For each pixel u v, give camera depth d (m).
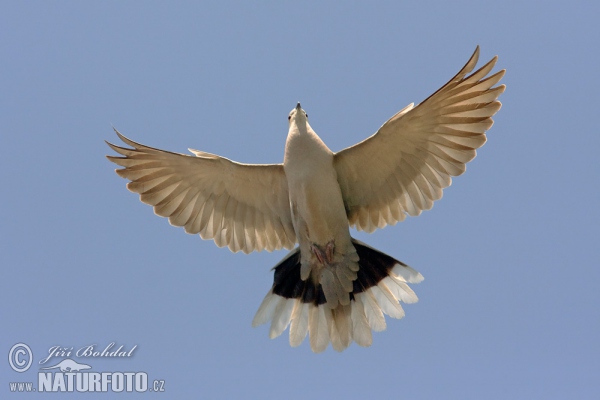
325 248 13.43
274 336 13.57
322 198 13.05
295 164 12.99
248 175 13.77
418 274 13.32
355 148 13.02
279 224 14.27
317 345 13.43
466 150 12.96
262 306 13.77
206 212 14.45
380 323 13.28
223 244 14.53
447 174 13.19
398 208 13.66
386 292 13.40
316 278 13.80
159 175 14.22
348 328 13.45
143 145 13.73
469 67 11.80
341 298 13.59
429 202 13.38
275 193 13.91
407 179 13.43
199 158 13.67
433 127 12.81
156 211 14.51
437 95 12.20
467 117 12.68
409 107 12.67
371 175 13.43
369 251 13.57
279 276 13.91
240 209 14.31
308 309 13.70
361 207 13.85
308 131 13.09
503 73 12.24
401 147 13.04
